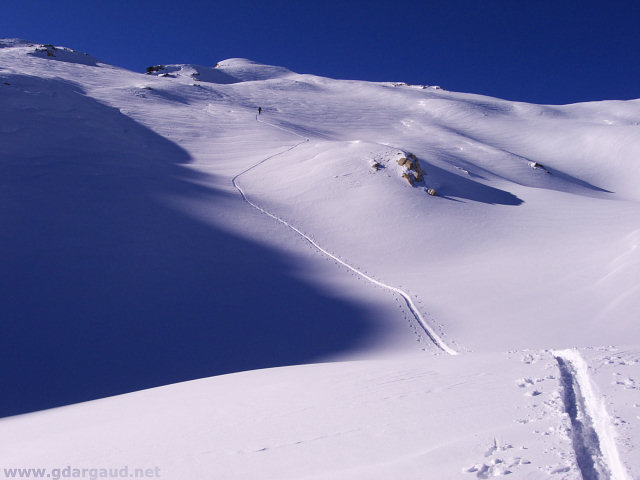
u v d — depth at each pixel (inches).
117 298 736.3
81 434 230.2
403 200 1301.7
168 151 1688.0
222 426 212.7
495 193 1542.8
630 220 1115.3
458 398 209.5
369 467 148.0
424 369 279.3
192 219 1107.9
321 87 4131.4
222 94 2938.0
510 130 3243.1
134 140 1657.2
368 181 1393.9
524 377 234.2
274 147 1793.8
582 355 265.1
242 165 1627.7
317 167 1501.0
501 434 159.6
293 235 1138.0
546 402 191.2
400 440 168.4
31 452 209.2
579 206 1347.2
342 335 677.3
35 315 650.2
